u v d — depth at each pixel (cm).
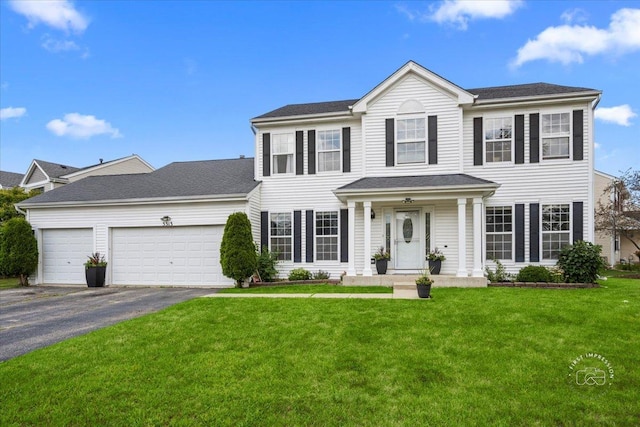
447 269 1264
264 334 636
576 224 1203
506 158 1262
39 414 389
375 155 1333
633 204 1984
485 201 1262
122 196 1423
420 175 1295
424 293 911
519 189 1246
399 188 1151
